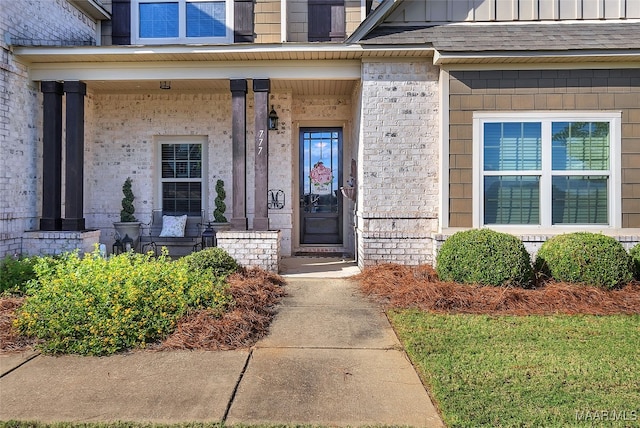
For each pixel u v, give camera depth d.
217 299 4.47
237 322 4.18
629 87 6.39
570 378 3.11
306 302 5.30
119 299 3.97
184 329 3.96
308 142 9.30
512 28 6.79
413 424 2.56
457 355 3.52
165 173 8.84
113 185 8.68
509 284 5.25
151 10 8.34
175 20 8.30
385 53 6.51
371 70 6.71
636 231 6.41
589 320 4.43
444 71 6.48
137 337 3.78
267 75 6.89
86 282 4.18
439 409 2.72
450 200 6.53
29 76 6.85
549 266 5.52
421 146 6.71
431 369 3.24
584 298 4.97
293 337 4.08
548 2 6.92
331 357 3.59
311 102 8.93
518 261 5.30
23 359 3.52
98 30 8.34
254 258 6.72
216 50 6.47
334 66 6.88
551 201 6.47
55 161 6.92
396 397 2.89
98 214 8.66
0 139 6.25
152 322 3.92
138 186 8.69
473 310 4.79
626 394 2.88
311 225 9.38
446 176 6.51
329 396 2.90
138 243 8.45
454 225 6.52
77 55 6.55
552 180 6.47
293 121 8.98
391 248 6.75
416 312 4.73
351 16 8.22
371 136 6.74
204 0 8.27
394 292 5.44
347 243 9.09
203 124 8.67
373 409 2.73
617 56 6.12
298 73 6.89
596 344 3.78
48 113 6.89
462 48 6.17
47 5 7.04
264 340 4.00
